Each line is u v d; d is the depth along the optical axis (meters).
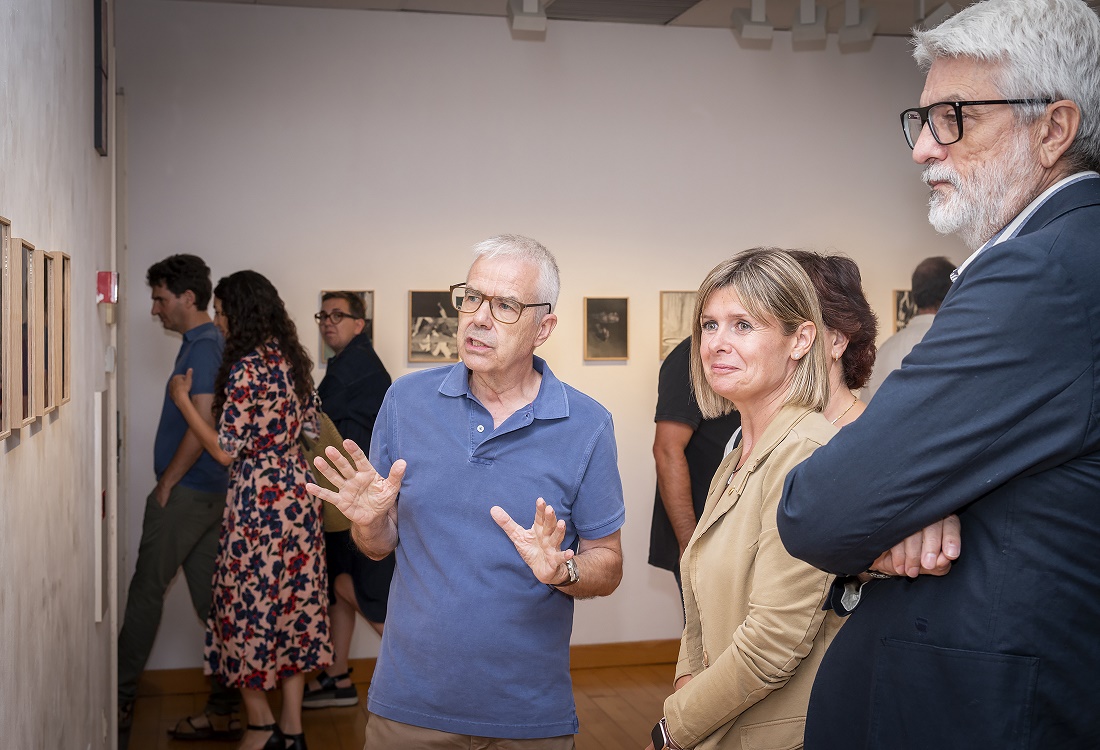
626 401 5.20
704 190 5.25
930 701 1.17
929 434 1.12
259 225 4.82
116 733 3.49
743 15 4.64
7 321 1.58
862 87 5.39
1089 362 1.07
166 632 4.78
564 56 5.09
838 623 1.59
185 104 4.74
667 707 1.74
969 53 1.19
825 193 5.38
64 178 2.35
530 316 2.03
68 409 2.40
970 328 1.11
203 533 4.38
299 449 3.86
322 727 4.31
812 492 1.22
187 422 4.24
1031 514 1.11
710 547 1.75
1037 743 1.10
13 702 1.69
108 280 3.05
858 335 2.03
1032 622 1.10
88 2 2.86
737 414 3.20
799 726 1.60
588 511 2.12
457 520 2.03
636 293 5.19
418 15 4.94
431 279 4.98
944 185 1.25
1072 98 1.15
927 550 1.16
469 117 5.00
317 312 4.87
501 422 2.09
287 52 4.83
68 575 2.39
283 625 3.71
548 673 2.04
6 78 1.66
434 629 2.00
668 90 5.20
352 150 4.90
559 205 5.11
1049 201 1.17
